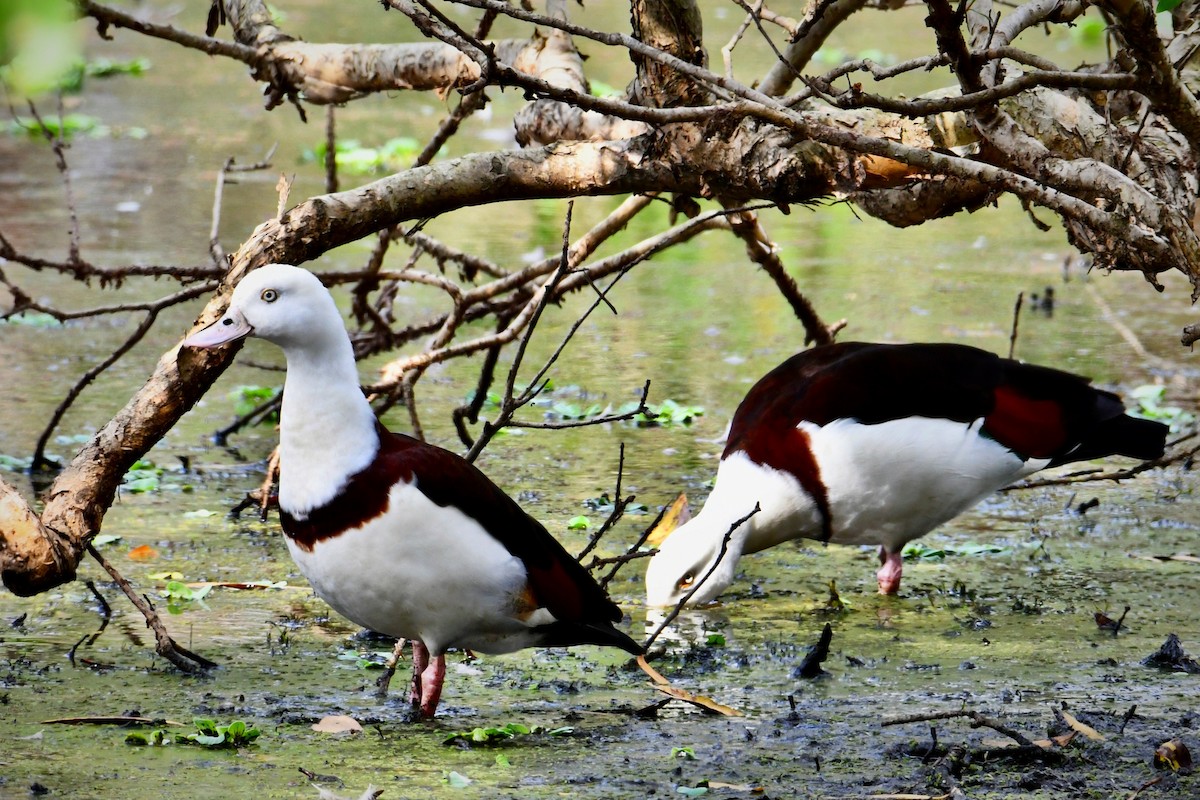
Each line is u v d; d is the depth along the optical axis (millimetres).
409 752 7590
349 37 33750
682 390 16500
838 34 37531
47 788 6961
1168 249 8188
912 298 20484
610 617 8484
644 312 19906
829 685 8992
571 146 10484
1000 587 11070
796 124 7820
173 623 10039
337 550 7625
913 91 29078
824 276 21891
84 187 25000
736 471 10578
